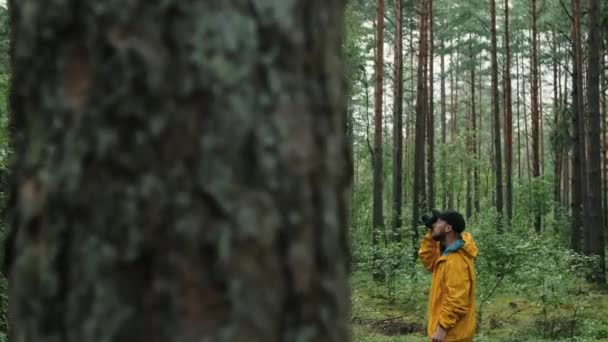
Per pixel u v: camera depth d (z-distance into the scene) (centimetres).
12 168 120
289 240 112
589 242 1712
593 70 1706
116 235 108
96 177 109
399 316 1255
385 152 4088
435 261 530
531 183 2994
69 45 112
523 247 1306
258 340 109
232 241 108
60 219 111
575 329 1084
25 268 114
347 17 1953
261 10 112
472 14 3516
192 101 108
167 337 107
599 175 1695
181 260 107
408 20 3516
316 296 114
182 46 109
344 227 123
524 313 1266
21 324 115
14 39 120
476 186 3812
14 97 120
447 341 500
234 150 109
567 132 2855
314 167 116
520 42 3912
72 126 110
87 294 109
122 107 108
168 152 108
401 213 2242
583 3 2836
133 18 109
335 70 123
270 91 111
